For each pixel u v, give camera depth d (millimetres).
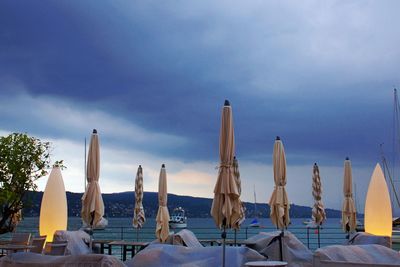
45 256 5625
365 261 6430
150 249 7711
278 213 11258
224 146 7582
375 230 12695
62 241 10875
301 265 10094
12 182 20312
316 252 6418
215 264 7504
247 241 11594
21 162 20453
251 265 6602
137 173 16438
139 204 16125
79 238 11445
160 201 13703
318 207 14852
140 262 7516
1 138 20562
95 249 12930
